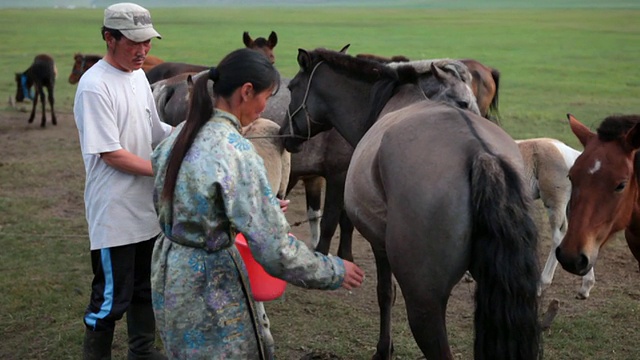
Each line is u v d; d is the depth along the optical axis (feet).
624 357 15.12
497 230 9.11
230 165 8.39
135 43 12.06
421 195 9.78
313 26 181.37
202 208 8.48
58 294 18.81
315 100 16.12
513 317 9.00
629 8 325.62
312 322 17.19
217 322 8.82
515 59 90.68
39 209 27.12
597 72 75.31
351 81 15.58
